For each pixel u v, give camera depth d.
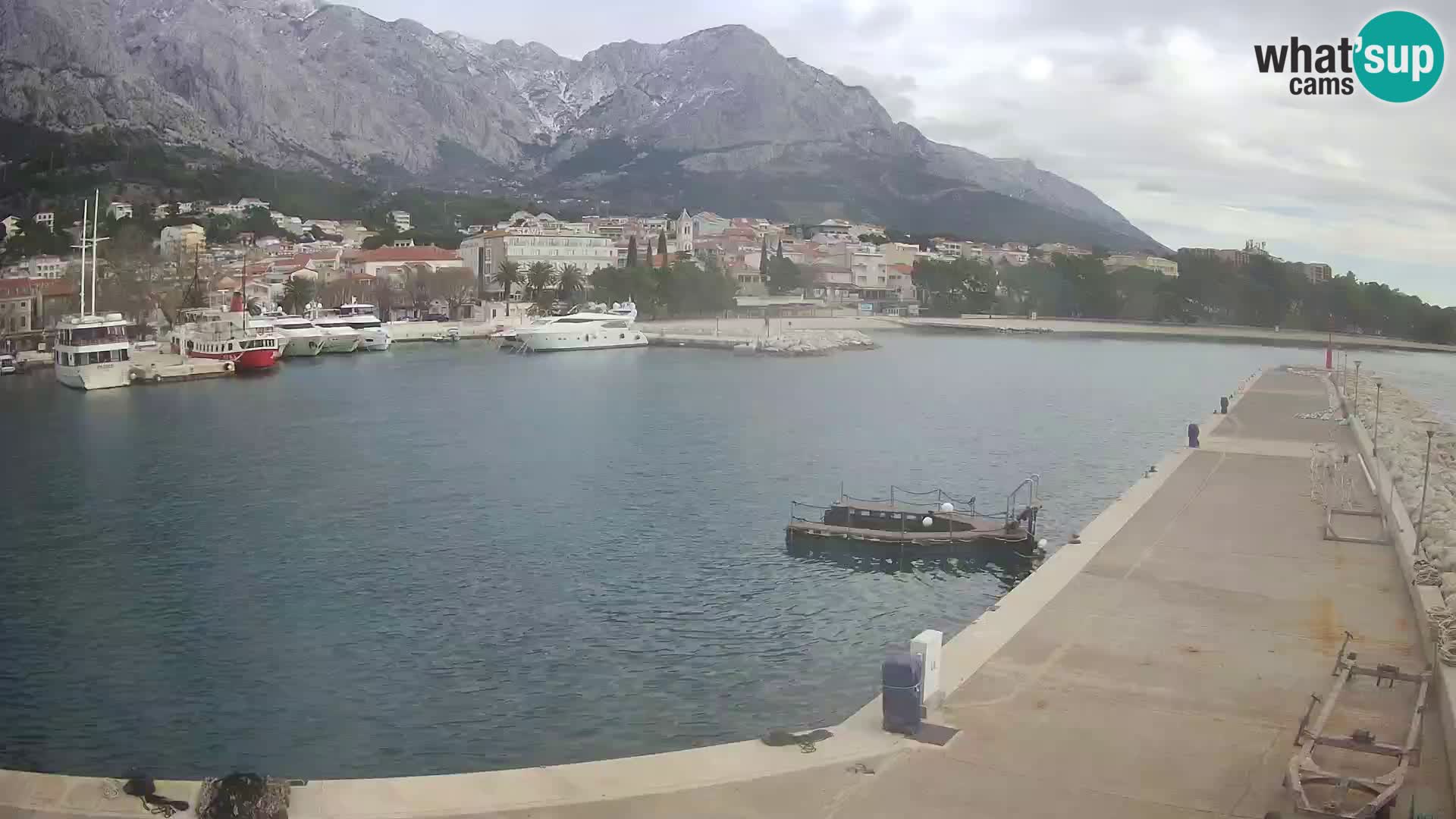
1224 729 31.42
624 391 155.00
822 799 26.84
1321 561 51.56
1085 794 27.22
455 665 47.34
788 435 114.31
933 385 168.00
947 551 65.62
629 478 89.69
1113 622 41.72
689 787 27.44
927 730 30.98
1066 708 32.84
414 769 37.69
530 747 39.22
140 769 37.97
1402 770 26.80
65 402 141.00
